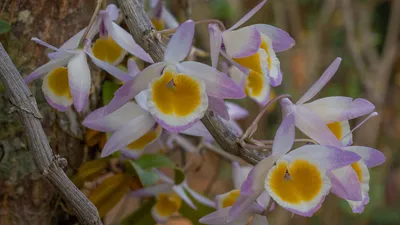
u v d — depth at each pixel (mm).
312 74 986
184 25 390
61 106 433
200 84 397
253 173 400
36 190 489
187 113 394
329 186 396
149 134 470
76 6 485
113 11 455
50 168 396
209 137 460
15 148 482
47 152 396
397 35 1074
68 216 502
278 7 1011
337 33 1154
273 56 428
